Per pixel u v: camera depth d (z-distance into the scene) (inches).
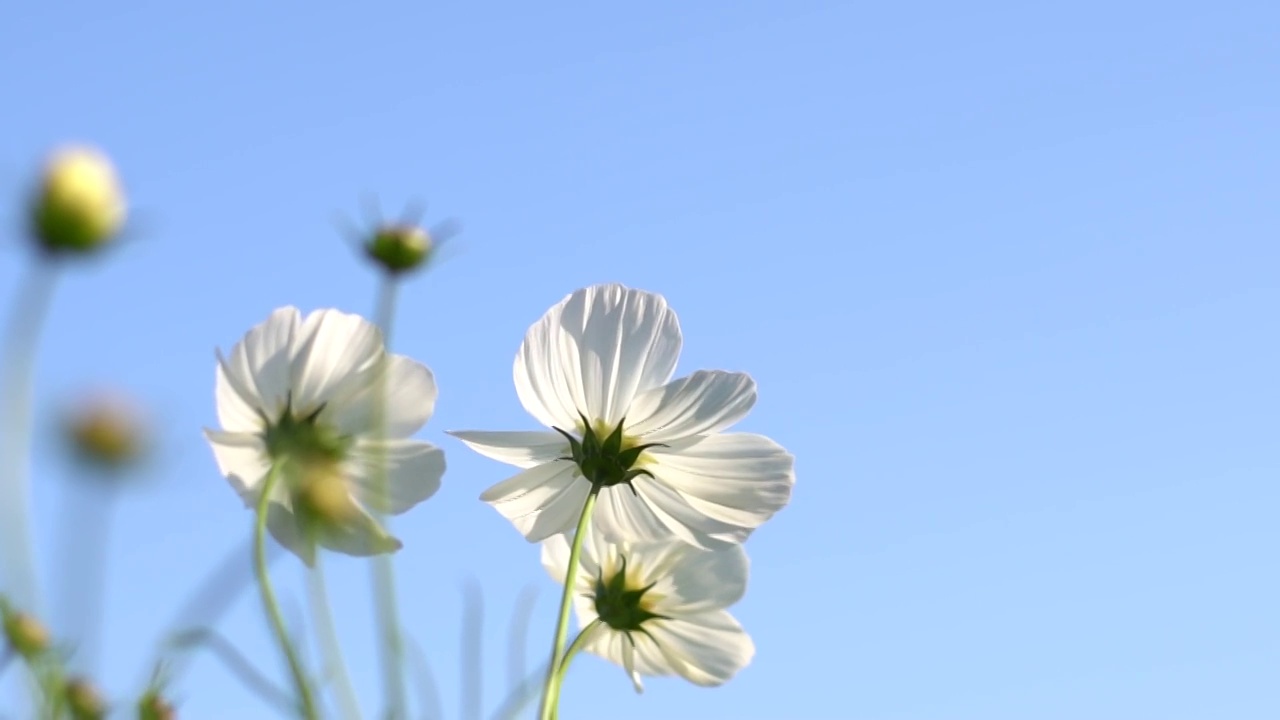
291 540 21.8
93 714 17.8
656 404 24.9
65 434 18.0
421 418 22.3
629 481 24.6
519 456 24.9
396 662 18.7
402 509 22.1
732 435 25.0
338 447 22.0
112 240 19.0
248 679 18.6
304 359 22.1
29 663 17.4
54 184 18.8
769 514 25.0
